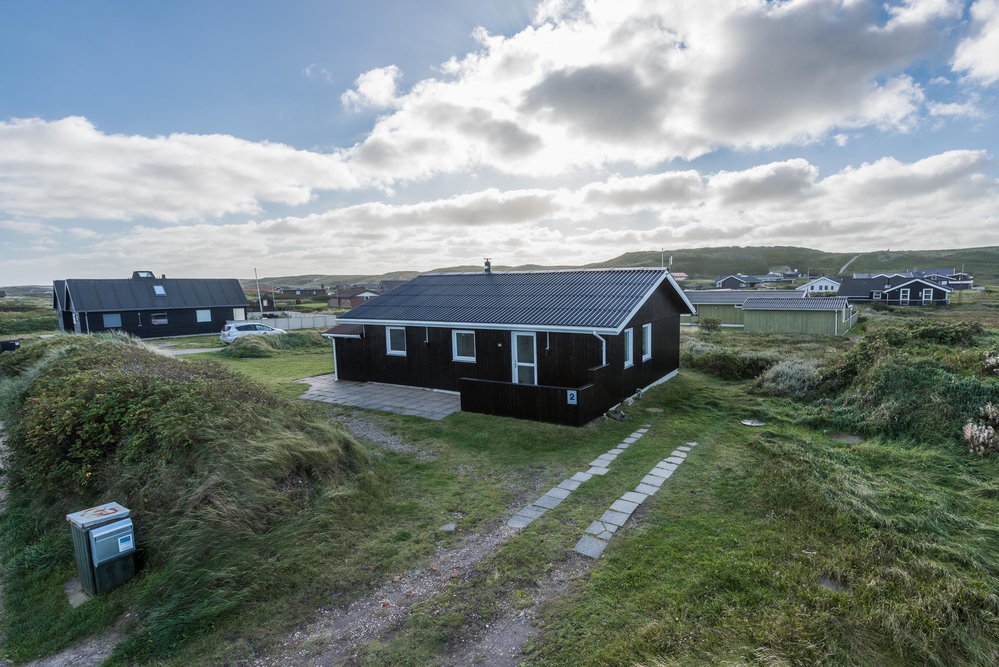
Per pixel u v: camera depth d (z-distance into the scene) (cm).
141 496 636
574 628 468
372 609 512
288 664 440
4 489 796
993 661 417
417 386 1555
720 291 4528
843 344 2741
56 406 793
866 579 525
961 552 573
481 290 1642
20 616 528
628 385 1394
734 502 735
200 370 1047
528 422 1164
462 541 643
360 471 819
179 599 512
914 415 1016
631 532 650
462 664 432
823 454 924
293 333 2914
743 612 478
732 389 1563
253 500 639
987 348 1260
